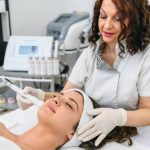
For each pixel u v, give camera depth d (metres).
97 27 1.23
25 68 2.06
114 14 1.03
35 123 1.30
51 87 2.02
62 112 1.11
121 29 1.05
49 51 2.05
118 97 1.22
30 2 2.72
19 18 2.66
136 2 1.02
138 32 1.08
